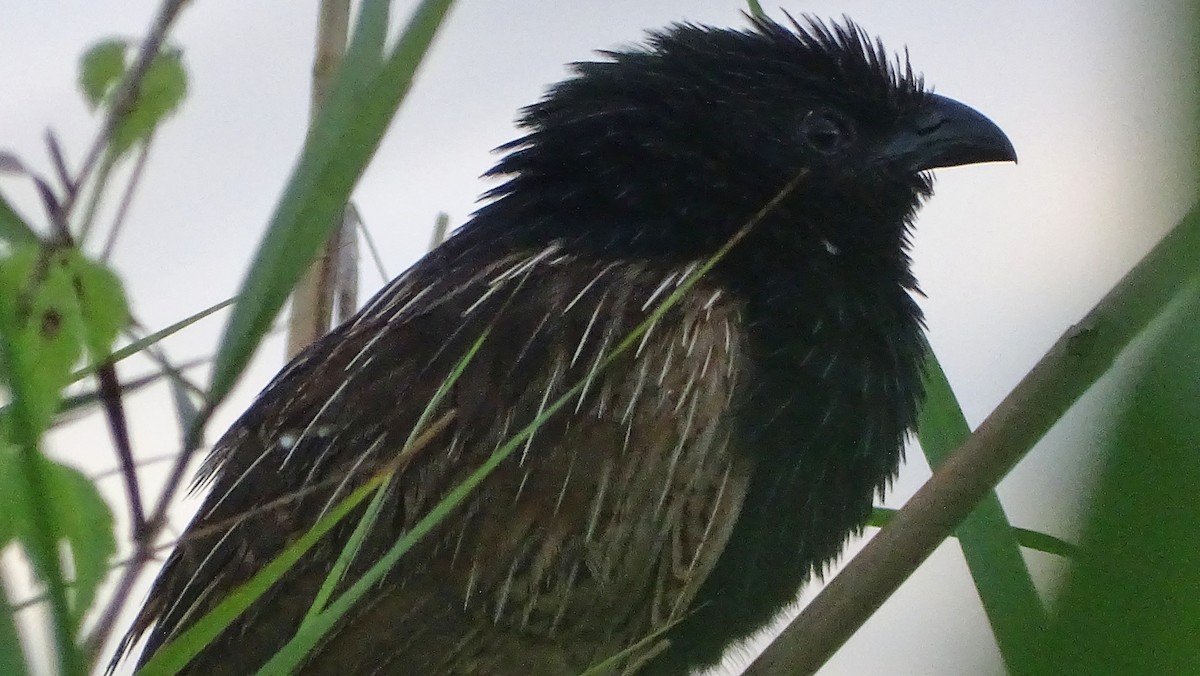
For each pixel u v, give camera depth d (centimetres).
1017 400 315
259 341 300
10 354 247
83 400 315
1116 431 121
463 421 319
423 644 319
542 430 319
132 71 314
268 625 319
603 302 320
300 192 299
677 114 323
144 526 314
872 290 323
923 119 324
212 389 306
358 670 319
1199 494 115
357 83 301
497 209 323
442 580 319
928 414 318
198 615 319
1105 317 314
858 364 322
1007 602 314
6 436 291
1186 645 114
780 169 323
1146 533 117
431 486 319
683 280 321
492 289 321
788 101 323
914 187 324
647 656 316
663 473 320
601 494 319
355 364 320
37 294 311
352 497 300
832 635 316
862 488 322
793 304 322
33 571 289
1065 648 122
